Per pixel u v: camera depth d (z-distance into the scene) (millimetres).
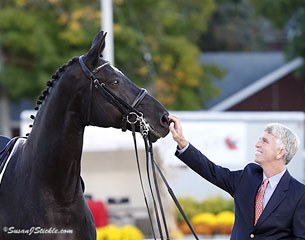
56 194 6504
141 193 17250
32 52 27219
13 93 27656
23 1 27000
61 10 27500
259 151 6605
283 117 20906
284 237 6539
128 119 6398
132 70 28406
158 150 15172
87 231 6688
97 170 17422
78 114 6492
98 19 27219
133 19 28703
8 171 6742
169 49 29469
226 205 18125
